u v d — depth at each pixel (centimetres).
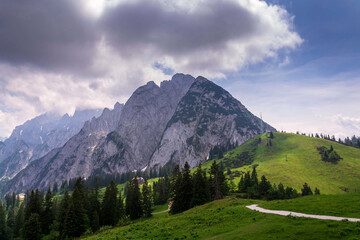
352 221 2536
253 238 2456
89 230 7469
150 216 10406
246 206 4575
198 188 7738
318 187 17150
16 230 11175
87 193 10444
